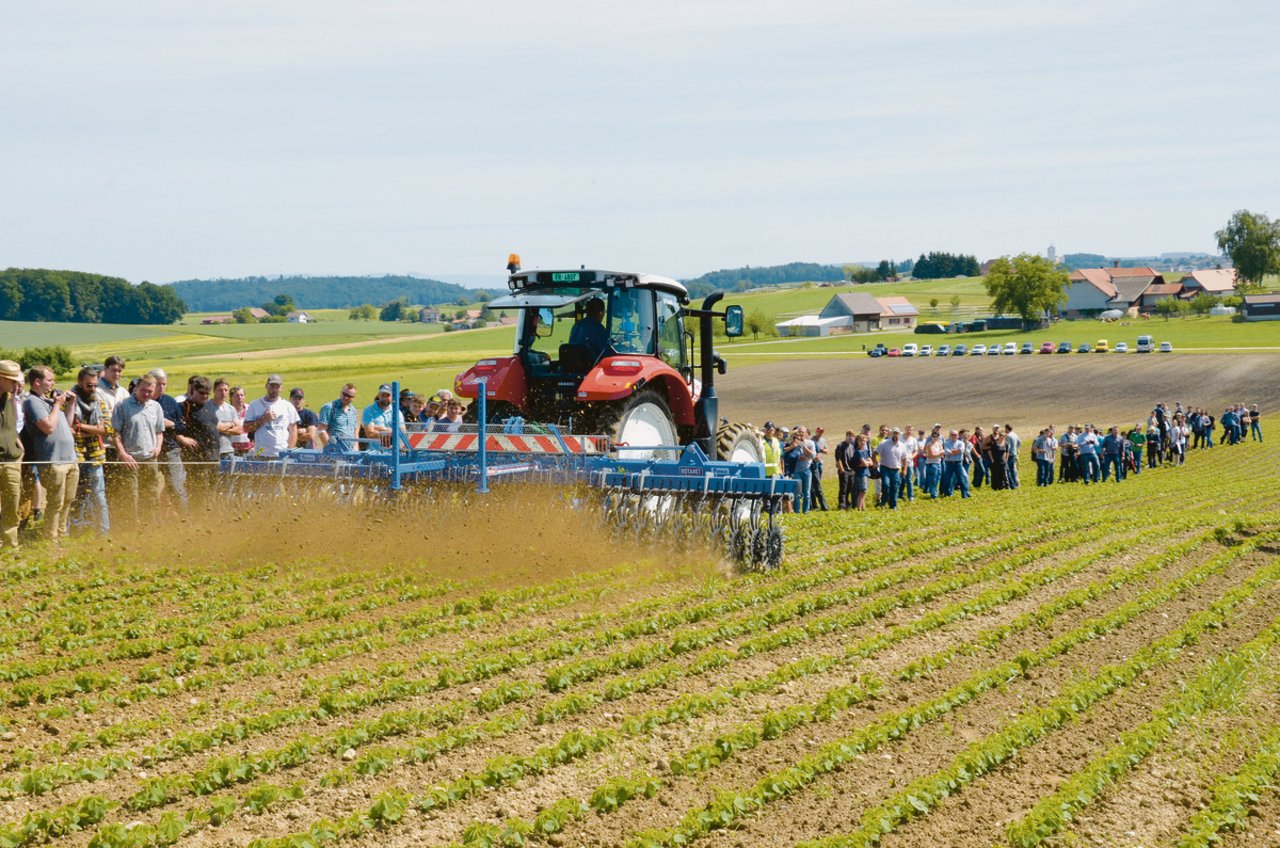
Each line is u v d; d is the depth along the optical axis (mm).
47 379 17062
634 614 14008
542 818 7961
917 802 8367
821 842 7703
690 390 20828
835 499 35656
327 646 12336
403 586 15242
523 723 9938
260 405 20688
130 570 15719
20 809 7953
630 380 17594
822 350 155500
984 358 129875
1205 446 62438
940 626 14125
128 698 10344
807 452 28328
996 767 9336
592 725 10008
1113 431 42844
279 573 15836
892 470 30734
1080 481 43562
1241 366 108188
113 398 19250
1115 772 9148
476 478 16469
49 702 10328
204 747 9195
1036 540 22297
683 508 16297
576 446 16562
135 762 8820
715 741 9539
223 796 8203
